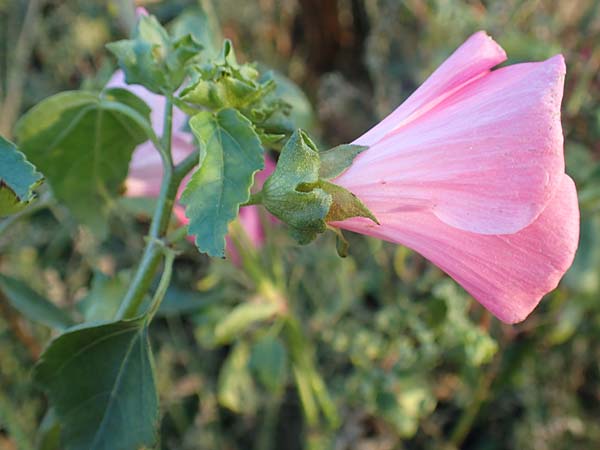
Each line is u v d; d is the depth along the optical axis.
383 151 0.13
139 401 0.13
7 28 0.35
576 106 0.26
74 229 0.27
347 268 0.26
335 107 0.32
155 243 0.14
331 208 0.12
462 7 0.28
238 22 0.35
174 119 0.17
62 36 0.34
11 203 0.12
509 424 0.28
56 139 0.16
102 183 0.17
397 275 0.27
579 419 0.27
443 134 0.12
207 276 0.25
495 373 0.26
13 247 0.28
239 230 0.21
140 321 0.13
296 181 0.12
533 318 0.26
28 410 0.26
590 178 0.24
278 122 0.14
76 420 0.13
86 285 0.29
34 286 0.28
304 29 0.38
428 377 0.26
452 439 0.27
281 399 0.27
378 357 0.24
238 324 0.21
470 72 0.12
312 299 0.27
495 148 0.11
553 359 0.26
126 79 0.14
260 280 0.22
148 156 0.18
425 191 0.12
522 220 0.11
